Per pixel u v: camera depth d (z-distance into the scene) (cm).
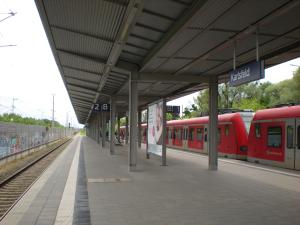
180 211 892
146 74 1736
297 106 1822
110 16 1079
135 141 1730
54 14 1129
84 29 1249
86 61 1752
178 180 1410
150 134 2353
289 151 1823
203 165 1994
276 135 1941
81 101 4309
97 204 973
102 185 1290
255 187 1245
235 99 6075
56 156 2973
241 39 1170
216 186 1266
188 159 2375
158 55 1383
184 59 1452
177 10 1005
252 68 1118
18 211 922
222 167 1886
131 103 1731
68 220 810
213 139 1766
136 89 1727
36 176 1822
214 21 1000
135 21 1040
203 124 2944
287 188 1225
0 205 1123
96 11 1054
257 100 5856
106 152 3247
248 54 1357
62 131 9162
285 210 903
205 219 815
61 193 1154
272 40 1176
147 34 1252
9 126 2561
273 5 882
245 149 2378
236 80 1214
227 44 1222
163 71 1716
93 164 2088
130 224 775
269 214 862
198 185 1287
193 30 1080
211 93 1770
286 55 1333
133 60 1680
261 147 2073
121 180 1408
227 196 1083
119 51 1396
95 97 3412
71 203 987
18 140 2920
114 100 2945
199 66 1574
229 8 902
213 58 1423
